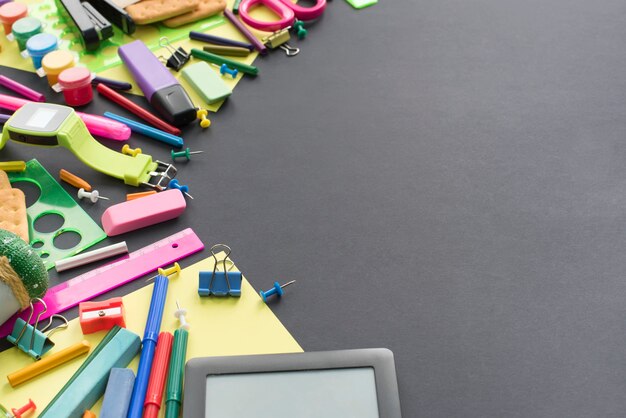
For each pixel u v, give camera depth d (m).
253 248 0.95
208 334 0.86
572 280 0.93
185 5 1.22
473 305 0.90
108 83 1.13
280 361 0.80
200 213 0.98
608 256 0.96
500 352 0.86
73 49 1.19
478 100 1.17
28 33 1.16
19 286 0.82
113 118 1.08
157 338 0.84
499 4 1.33
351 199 1.01
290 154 1.07
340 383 0.79
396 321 0.88
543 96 1.18
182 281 0.90
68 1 1.18
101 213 0.98
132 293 0.89
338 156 1.07
